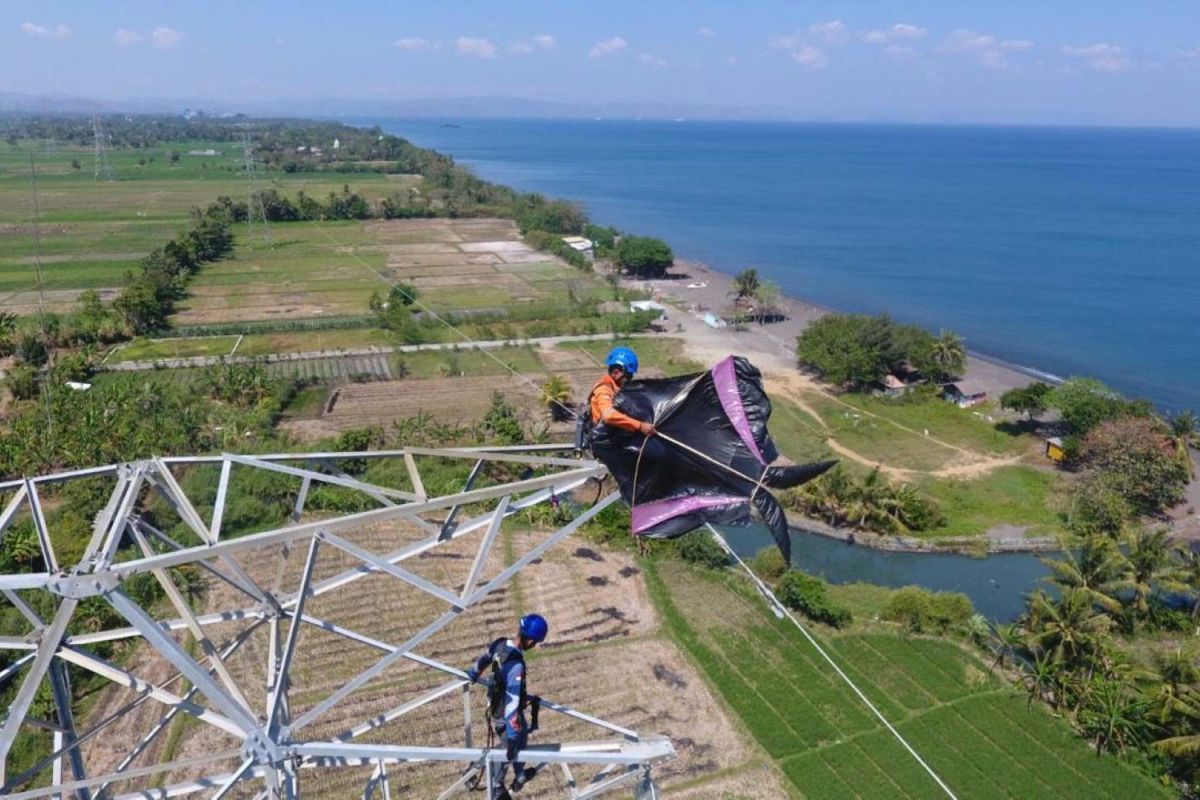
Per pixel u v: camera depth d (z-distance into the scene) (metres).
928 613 33.59
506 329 75.44
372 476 44.94
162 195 149.25
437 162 198.12
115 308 72.00
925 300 93.88
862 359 60.00
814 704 29.06
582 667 30.47
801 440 52.94
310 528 10.42
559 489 12.88
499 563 37.06
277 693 11.55
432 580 35.47
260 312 80.62
